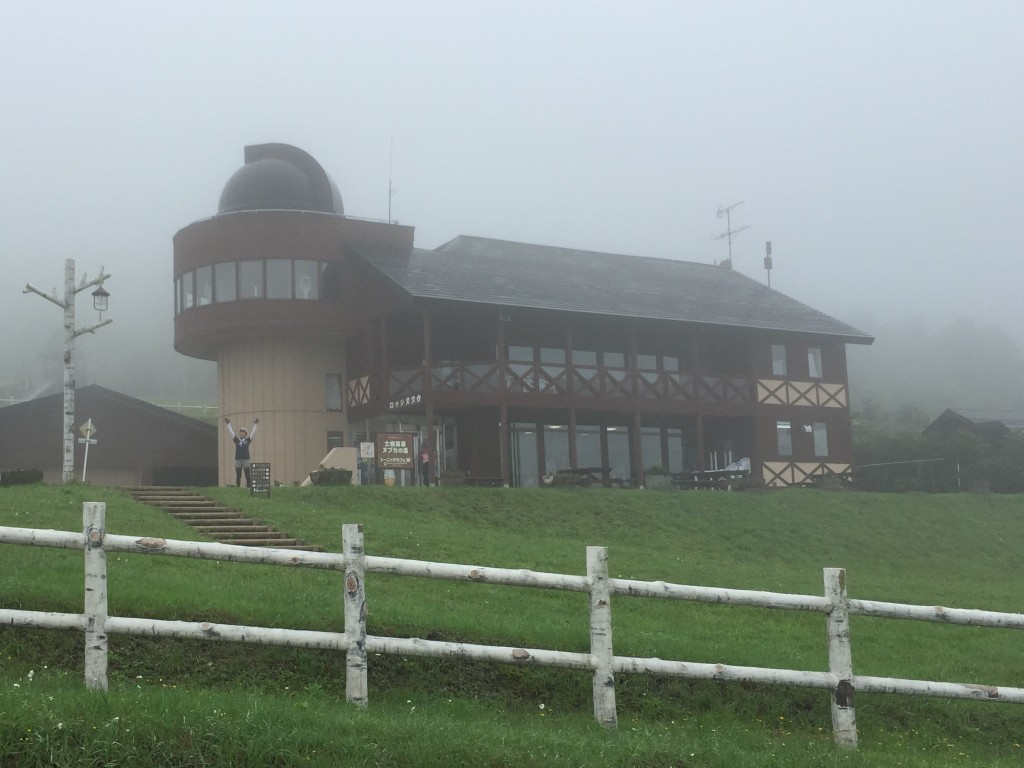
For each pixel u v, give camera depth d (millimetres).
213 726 6121
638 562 20375
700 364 38125
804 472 37531
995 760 8875
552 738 6945
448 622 10531
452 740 6504
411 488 26312
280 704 6973
